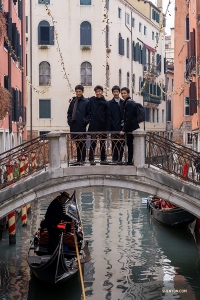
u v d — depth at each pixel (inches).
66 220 516.4
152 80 2193.7
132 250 641.6
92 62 1681.8
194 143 1227.9
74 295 482.9
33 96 1676.9
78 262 487.5
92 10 1673.2
